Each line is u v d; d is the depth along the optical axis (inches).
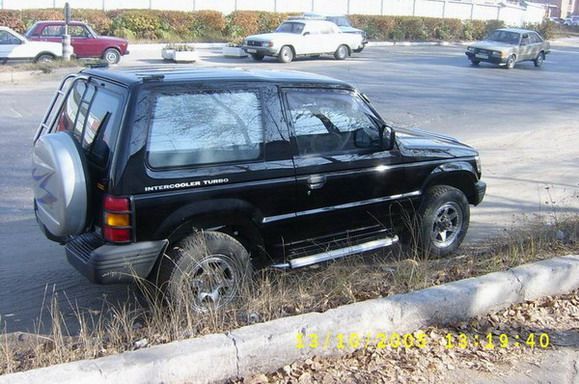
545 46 1214.9
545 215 295.3
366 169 211.3
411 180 225.3
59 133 180.9
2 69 782.5
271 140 190.7
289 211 196.5
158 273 176.4
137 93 170.4
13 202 308.5
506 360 165.2
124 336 167.6
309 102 200.2
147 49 1228.5
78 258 175.3
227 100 184.2
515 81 929.5
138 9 1403.8
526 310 191.3
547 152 458.3
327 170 201.5
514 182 370.6
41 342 170.6
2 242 256.5
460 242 244.8
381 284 199.2
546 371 161.0
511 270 197.9
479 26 1956.2
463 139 497.0
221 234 182.5
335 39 1112.2
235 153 184.5
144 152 169.8
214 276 181.5
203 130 179.6
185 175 175.2
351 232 214.4
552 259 208.8
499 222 294.0
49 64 831.1
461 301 181.2
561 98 765.3
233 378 150.6
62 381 133.0
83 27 946.1
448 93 757.9
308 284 198.5
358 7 1835.6
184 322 171.3
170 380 142.9
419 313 174.9
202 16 1441.9
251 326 158.1
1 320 188.9
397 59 1200.2
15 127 480.7
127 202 167.8
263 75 196.7
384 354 165.2
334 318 162.9
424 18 1812.3
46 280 219.5
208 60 1051.3
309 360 159.2
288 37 1043.3
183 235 179.9
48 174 175.5
